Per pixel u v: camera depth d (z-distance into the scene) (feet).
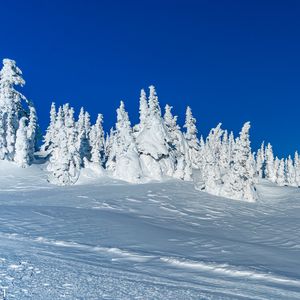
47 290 32.68
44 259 49.21
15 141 243.19
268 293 41.98
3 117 243.40
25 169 230.27
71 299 30.50
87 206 143.23
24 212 110.11
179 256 67.41
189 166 254.06
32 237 71.05
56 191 184.24
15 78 264.72
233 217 150.00
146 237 85.92
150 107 260.01
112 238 81.05
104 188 195.42
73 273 41.22
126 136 235.81
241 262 67.67
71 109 242.78
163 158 250.16
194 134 314.96
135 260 58.03
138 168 227.40
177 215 143.13
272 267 65.62
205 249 77.87
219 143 330.75
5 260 45.44
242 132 208.33
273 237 112.37
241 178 205.57
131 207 148.36
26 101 275.39
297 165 359.66
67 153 214.28
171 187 206.39
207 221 136.56
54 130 298.15
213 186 208.03
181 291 37.45
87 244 70.08
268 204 198.70
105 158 305.12
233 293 40.06
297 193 232.53
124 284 38.09
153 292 35.68
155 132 249.34
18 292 31.17
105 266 49.78
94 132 290.97
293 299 39.86
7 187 191.83
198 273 52.01
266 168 355.77
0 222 90.43
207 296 36.29
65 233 82.79
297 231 123.34
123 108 256.73
